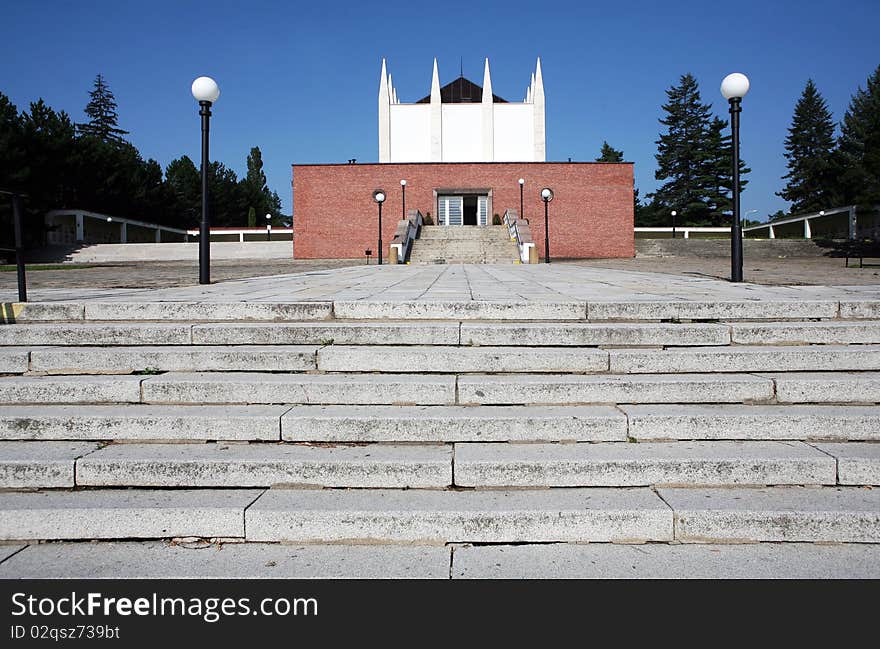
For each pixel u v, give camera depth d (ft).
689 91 225.35
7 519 9.36
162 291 23.47
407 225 96.89
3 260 117.91
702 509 9.14
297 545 9.25
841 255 100.63
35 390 12.25
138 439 11.27
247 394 12.24
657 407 11.81
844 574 8.32
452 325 14.35
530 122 157.17
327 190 118.11
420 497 9.77
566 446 10.87
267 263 95.66
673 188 226.58
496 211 118.62
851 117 191.93
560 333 14.11
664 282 26.81
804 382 12.00
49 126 157.58
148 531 9.37
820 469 10.02
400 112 157.28
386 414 11.36
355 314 16.01
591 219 117.60
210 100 29.37
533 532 9.19
